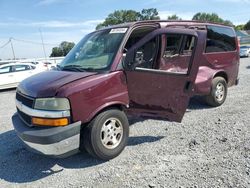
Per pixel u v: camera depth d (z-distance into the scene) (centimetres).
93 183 353
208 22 647
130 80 427
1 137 569
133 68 417
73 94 370
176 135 496
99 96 394
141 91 433
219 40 675
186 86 432
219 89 677
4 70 1402
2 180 382
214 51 659
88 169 392
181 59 480
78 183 356
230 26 726
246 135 466
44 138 353
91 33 541
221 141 449
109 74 409
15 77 1426
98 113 400
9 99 1094
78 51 504
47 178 378
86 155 439
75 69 445
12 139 550
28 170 406
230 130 496
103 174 373
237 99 741
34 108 372
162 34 432
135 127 553
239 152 402
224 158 387
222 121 555
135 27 464
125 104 426
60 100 363
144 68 429
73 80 388
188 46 480
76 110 372
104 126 404
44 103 367
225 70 689
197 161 385
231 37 717
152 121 584
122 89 421
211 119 578
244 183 319
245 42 5081
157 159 402
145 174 362
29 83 417
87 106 382
